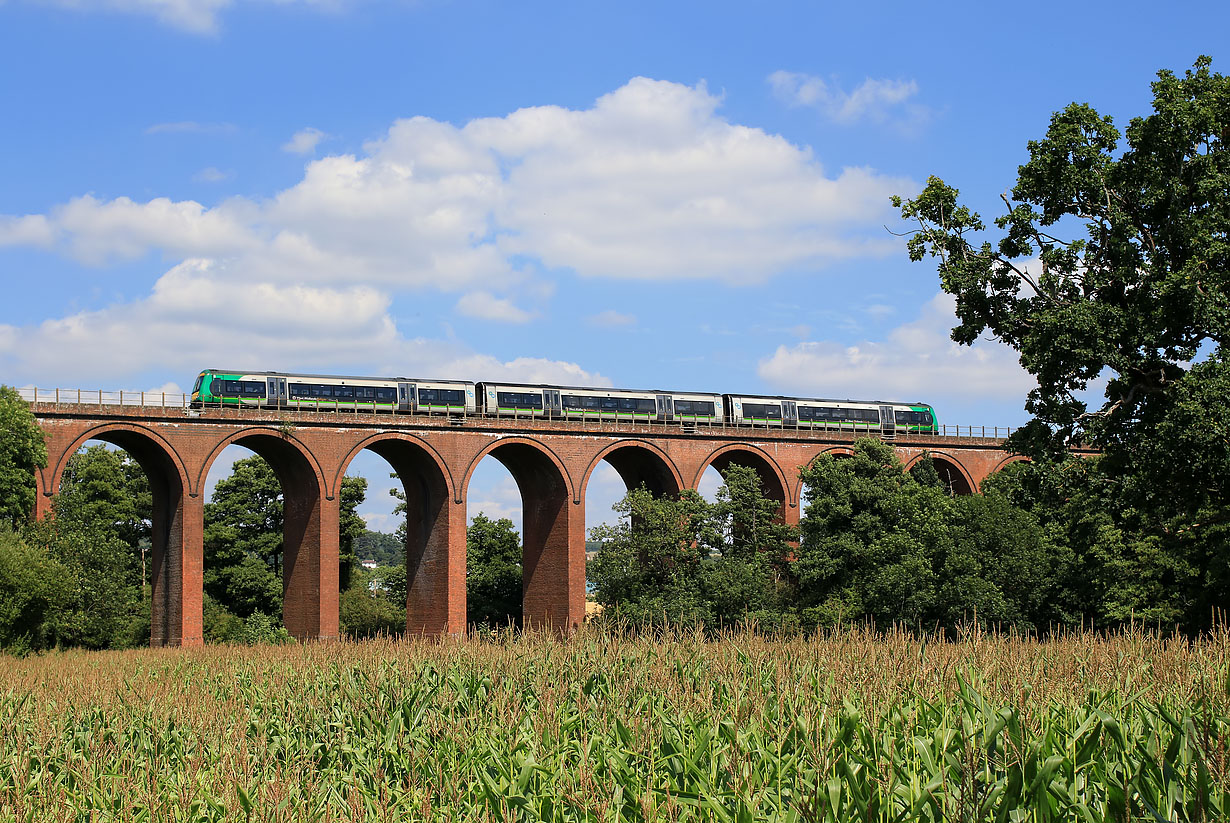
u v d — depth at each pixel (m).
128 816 15.04
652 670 21.77
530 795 14.40
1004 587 51.66
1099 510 49.22
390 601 88.94
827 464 57.12
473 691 22.03
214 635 73.19
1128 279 36.44
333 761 18.42
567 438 67.62
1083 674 19.19
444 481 64.81
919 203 39.41
